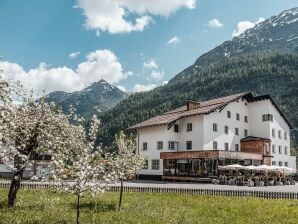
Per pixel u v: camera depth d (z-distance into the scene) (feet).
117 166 67.46
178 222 59.82
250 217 70.08
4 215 55.77
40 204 71.77
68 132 67.46
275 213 76.23
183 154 205.26
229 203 92.48
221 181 186.09
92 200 84.69
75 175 46.29
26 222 52.03
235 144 244.83
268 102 251.80
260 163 233.14
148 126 241.35
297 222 65.62
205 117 224.53
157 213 67.97
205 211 75.77
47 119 66.49
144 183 188.14
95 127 51.83
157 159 235.40
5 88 44.62
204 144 221.46
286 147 268.41
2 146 53.57
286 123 270.87
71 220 55.57
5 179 192.03
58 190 46.60
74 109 70.85
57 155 49.60
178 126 239.71
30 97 65.36
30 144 65.72
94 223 54.13
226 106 241.14
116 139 77.66
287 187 173.78
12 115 54.29
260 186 179.52
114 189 125.39
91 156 48.01
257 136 254.88
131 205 78.95
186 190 121.08
